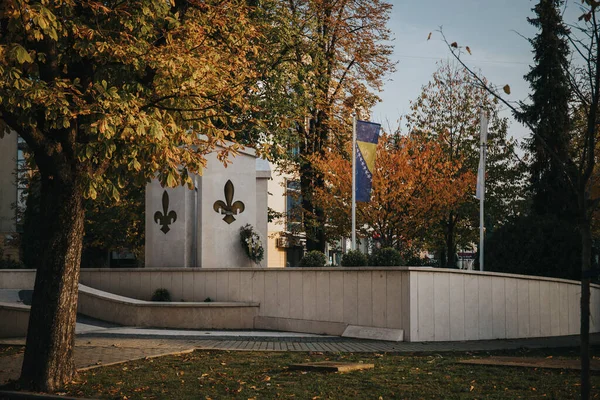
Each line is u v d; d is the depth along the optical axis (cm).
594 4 661
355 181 2478
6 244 4475
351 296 1872
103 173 1178
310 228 3656
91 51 1111
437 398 916
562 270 2495
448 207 3519
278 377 1105
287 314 2003
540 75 3183
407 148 3462
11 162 5178
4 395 1029
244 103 1330
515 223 2673
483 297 1942
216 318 2039
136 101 1092
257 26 1639
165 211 2394
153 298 2189
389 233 3472
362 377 1090
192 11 1314
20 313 1962
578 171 689
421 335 1766
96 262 3772
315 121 3628
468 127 4225
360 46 3519
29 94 999
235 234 2447
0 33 1136
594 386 1001
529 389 984
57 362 1084
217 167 2405
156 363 1277
